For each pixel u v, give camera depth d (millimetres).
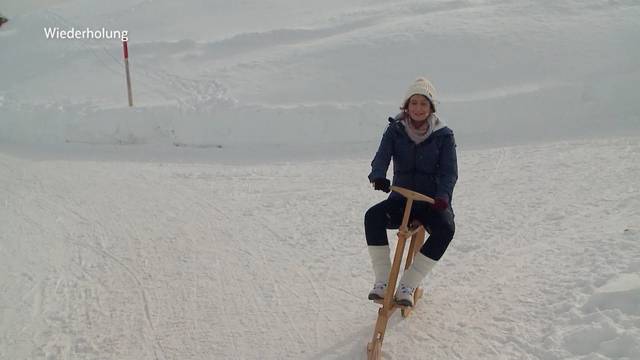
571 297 4238
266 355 4020
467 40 12930
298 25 16125
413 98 3828
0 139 11812
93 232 6602
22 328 4531
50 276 5480
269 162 9633
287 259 5633
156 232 6520
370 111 10859
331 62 12906
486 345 3875
